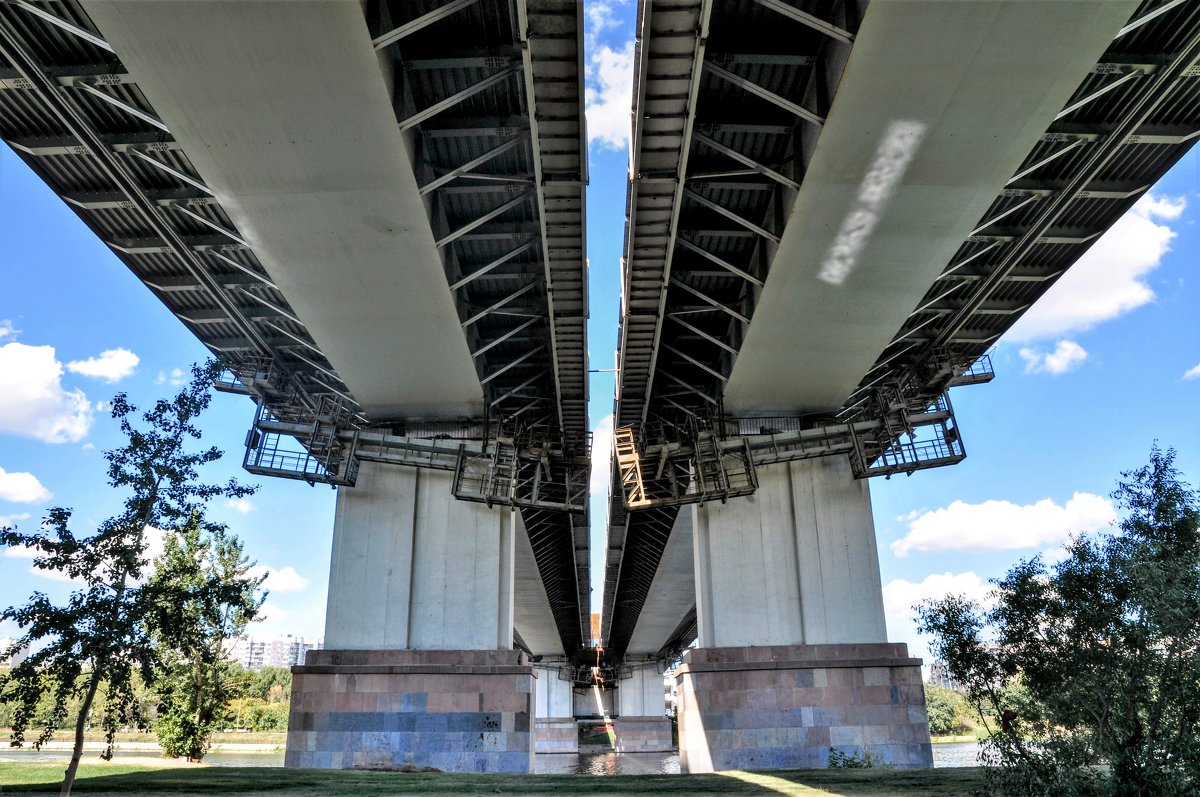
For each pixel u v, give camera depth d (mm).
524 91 24031
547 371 40375
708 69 22828
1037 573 15102
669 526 55938
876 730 34750
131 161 27219
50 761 31453
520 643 107000
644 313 33438
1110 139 26453
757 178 27922
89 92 23656
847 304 30906
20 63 22703
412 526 37875
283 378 40375
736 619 37344
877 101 21703
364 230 26047
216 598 19141
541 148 24578
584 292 31938
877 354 34875
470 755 33812
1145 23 22125
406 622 36469
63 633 17250
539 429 42656
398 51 21938
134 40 18938
